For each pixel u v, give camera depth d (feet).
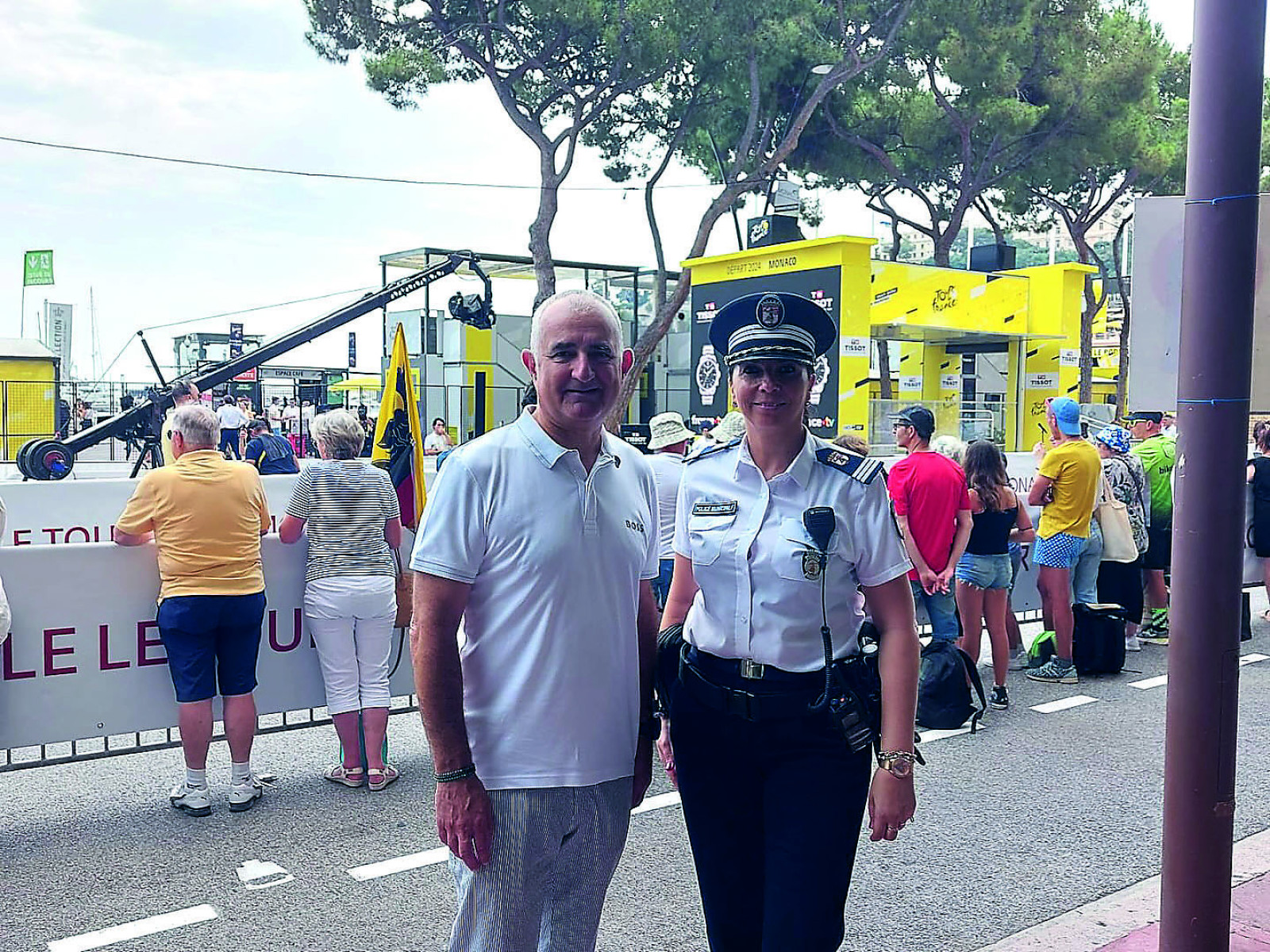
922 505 20.67
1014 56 79.66
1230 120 9.79
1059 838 15.55
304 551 18.17
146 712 16.92
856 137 82.99
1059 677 24.62
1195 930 10.41
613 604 8.17
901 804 8.31
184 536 15.53
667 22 68.49
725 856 8.88
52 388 97.25
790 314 8.66
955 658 20.43
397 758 18.79
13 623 15.78
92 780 17.65
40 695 16.06
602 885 8.36
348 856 14.58
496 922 7.88
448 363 83.30
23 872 14.01
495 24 68.64
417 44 71.92
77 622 16.26
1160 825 16.06
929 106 82.89
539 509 7.82
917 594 21.49
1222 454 10.01
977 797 17.24
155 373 58.59
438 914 12.91
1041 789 17.56
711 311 56.18
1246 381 10.02
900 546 8.56
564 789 7.92
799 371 8.51
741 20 69.67
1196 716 10.28
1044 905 13.34
